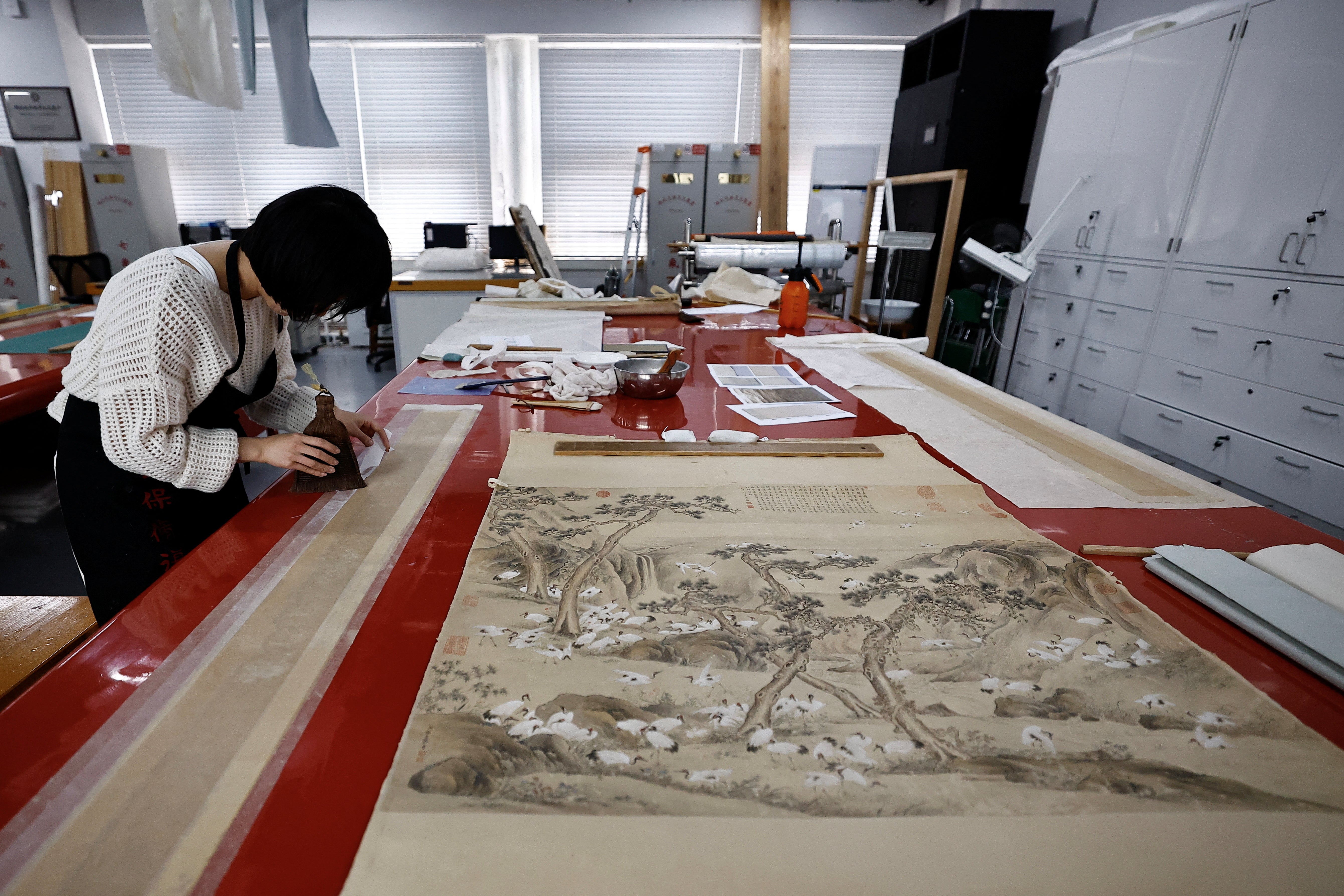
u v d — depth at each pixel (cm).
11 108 549
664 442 129
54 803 48
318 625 71
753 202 566
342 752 54
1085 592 81
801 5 552
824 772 54
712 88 583
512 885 43
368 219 93
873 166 552
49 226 555
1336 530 236
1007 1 479
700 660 68
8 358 226
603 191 610
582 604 77
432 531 93
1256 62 253
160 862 45
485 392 162
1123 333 324
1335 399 233
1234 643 73
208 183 594
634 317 278
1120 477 118
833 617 76
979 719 61
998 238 371
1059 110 366
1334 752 57
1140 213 311
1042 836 49
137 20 542
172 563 123
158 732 55
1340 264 228
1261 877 46
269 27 265
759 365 198
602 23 553
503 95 577
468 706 59
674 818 49
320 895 43
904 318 415
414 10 544
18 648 113
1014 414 153
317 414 110
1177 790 53
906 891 44
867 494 108
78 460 114
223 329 106
